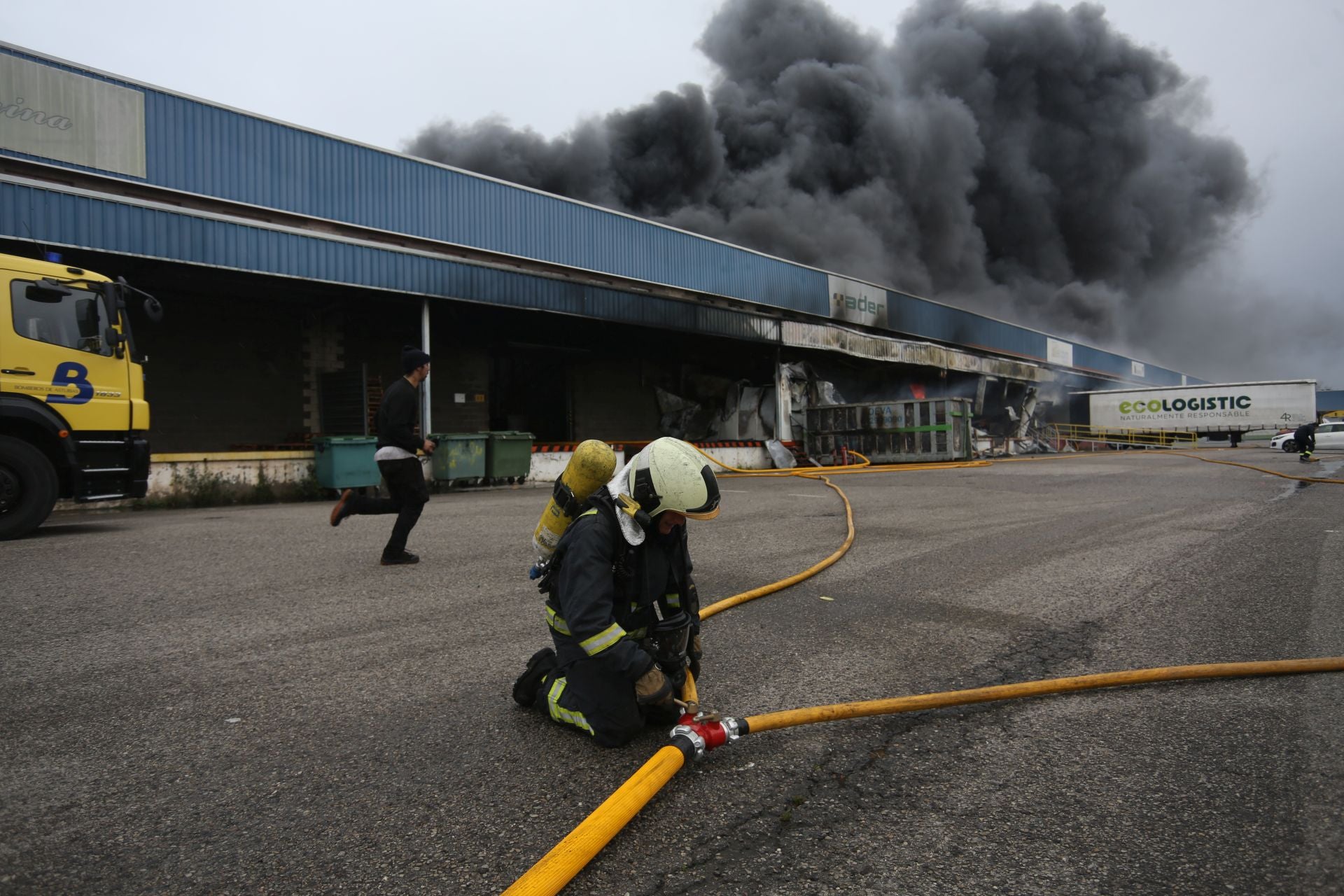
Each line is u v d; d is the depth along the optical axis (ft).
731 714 9.34
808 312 75.87
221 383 46.91
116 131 35.88
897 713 9.07
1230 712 9.34
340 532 25.18
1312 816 6.88
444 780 7.68
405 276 44.32
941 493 38.40
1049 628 13.12
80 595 15.71
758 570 18.30
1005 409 105.40
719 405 78.84
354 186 44.06
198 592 15.99
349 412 49.57
